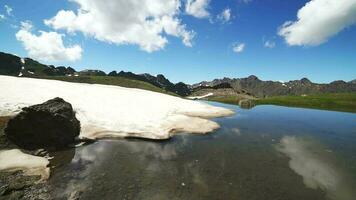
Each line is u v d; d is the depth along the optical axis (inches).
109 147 1003.9
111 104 1765.5
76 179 688.4
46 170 731.4
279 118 2219.5
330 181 739.4
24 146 900.0
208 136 1286.9
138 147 1023.0
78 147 987.9
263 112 2815.0
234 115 2303.2
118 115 1457.9
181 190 648.4
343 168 854.5
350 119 2288.4
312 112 3004.4
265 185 697.0
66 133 995.9
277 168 836.6
